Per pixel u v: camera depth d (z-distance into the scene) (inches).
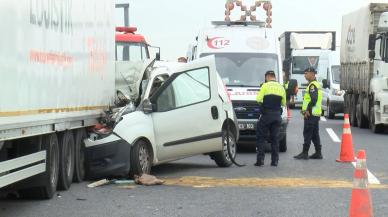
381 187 524.1
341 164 665.0
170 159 593.9
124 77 628.4
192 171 614.5
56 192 494.6
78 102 503.5
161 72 608.1
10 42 360.5
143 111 571.5
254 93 786.2
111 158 542.6
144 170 558.6
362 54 1118.4
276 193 492.7
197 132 604.7
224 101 640.4
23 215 410.0
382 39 1011.9
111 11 604.7
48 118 430.3
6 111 354.3
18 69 373.4
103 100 577.3
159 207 438.0
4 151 388.8
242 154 764.6
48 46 428.8
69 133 506.6
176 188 516.4
